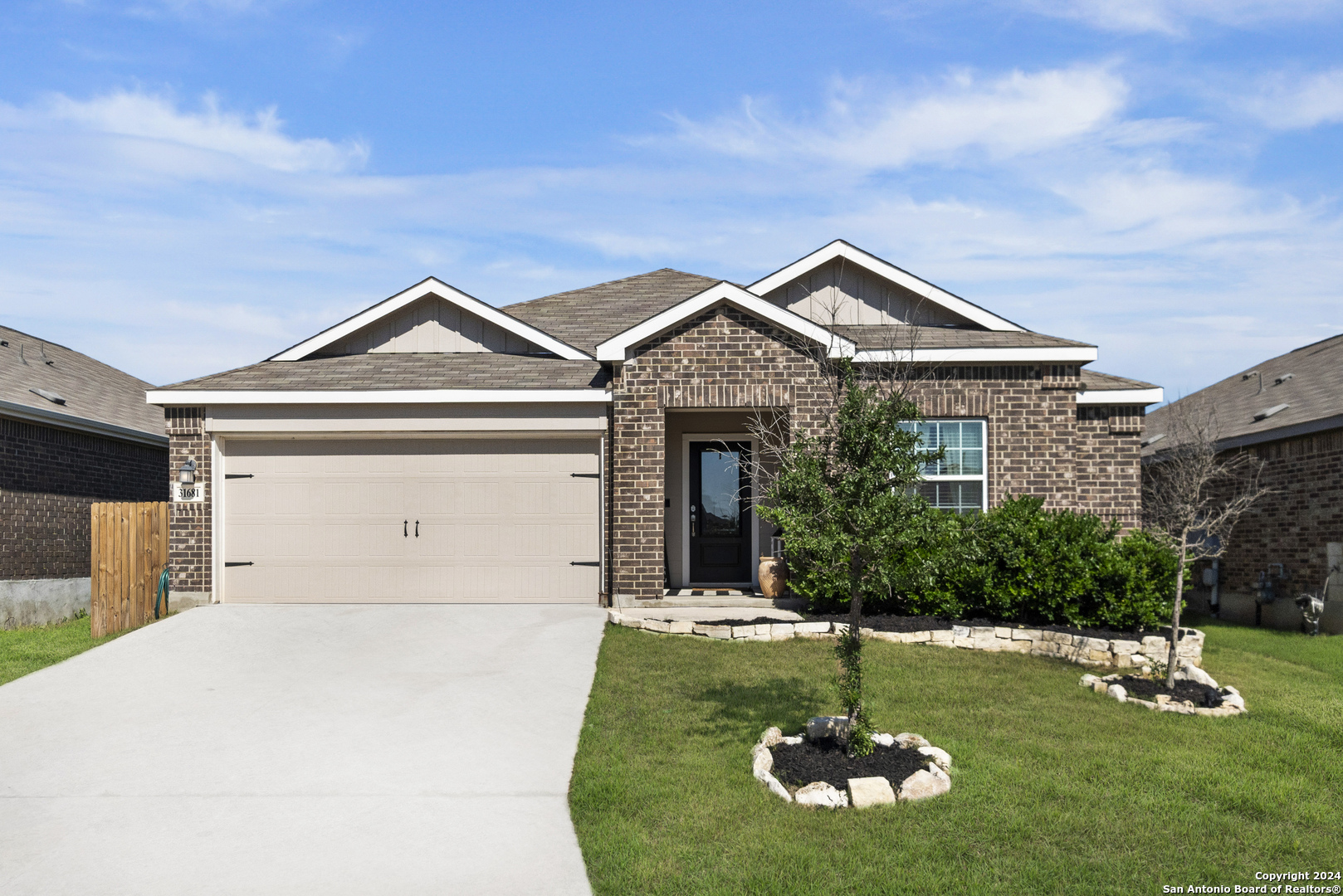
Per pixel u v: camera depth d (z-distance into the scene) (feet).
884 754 22.02
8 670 32.07
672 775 21.13
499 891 15.90
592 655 32.81
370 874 16.55
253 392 41.32
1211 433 46.68
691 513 48.42
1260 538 51.06
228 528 42.19
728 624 36.60
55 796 20.27
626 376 40.98
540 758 22.68
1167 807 19.15
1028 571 36.55
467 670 30.86
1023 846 17.33
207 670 31.04
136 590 39.55
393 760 22.54
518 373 44.62
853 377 24.71
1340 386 49.70
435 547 42.09
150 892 15.83
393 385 42.11
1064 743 23.63
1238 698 28.14
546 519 42.11
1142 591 35.63
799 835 17.83
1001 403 42.16
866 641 35.91
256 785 20.93
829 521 21.67
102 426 51.47
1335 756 22.70
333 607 40.83
